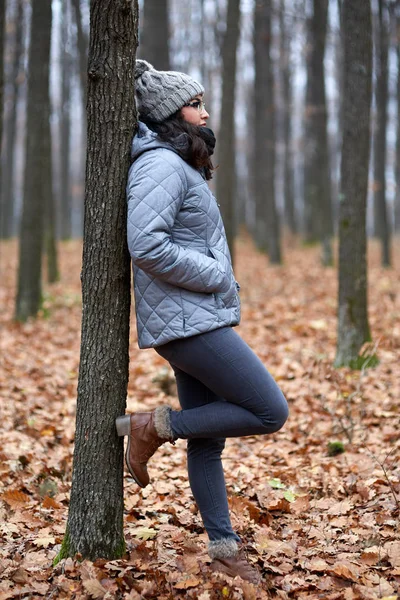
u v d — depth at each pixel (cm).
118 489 278
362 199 647
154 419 260
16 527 324
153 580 262
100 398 269
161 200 241
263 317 972
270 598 255
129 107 262
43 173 1017
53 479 398
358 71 641
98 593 249
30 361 734
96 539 273
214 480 271
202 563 274
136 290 257
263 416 255
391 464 393
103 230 263
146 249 237
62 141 2603
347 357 646
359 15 635
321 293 1170
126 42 258
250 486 385
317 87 1549
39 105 995
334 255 1852
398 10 1482
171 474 411
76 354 782
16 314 1025
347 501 350
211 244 259
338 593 253
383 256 1641
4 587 261
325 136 1578
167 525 325
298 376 624
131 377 668
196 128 261
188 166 256
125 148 263
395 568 272
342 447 435
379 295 1116
